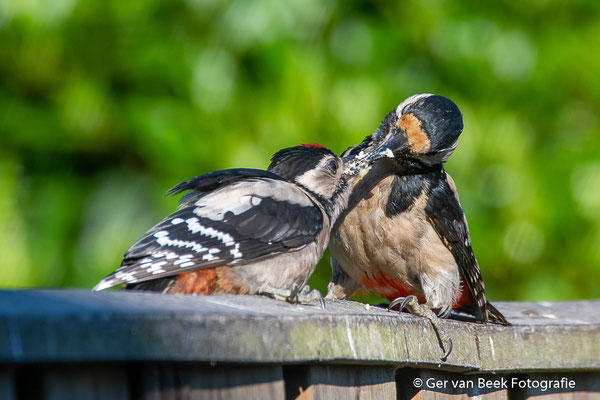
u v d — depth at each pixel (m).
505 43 13.16
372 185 8.27
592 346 7.33
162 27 12.79
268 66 12.41
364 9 13.18
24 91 13.00
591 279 13.30
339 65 12.75
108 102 12.88
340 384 5.24
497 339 6.87
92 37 12.73
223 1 12.55
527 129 13.29
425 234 8.23
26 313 3.92
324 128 12.36
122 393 4.22
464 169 12.75
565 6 13.41
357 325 5.21
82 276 12.89
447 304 8.36
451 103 8.34
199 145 12.50
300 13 12.49
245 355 4.47
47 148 13.10
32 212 13.09
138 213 12.93
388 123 8.53
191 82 12.61
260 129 12.35
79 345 3.98
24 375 4.04
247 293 6.70
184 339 4.25
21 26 12.32
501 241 13.02
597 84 13.41
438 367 6.33
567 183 13.12
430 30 13.10
